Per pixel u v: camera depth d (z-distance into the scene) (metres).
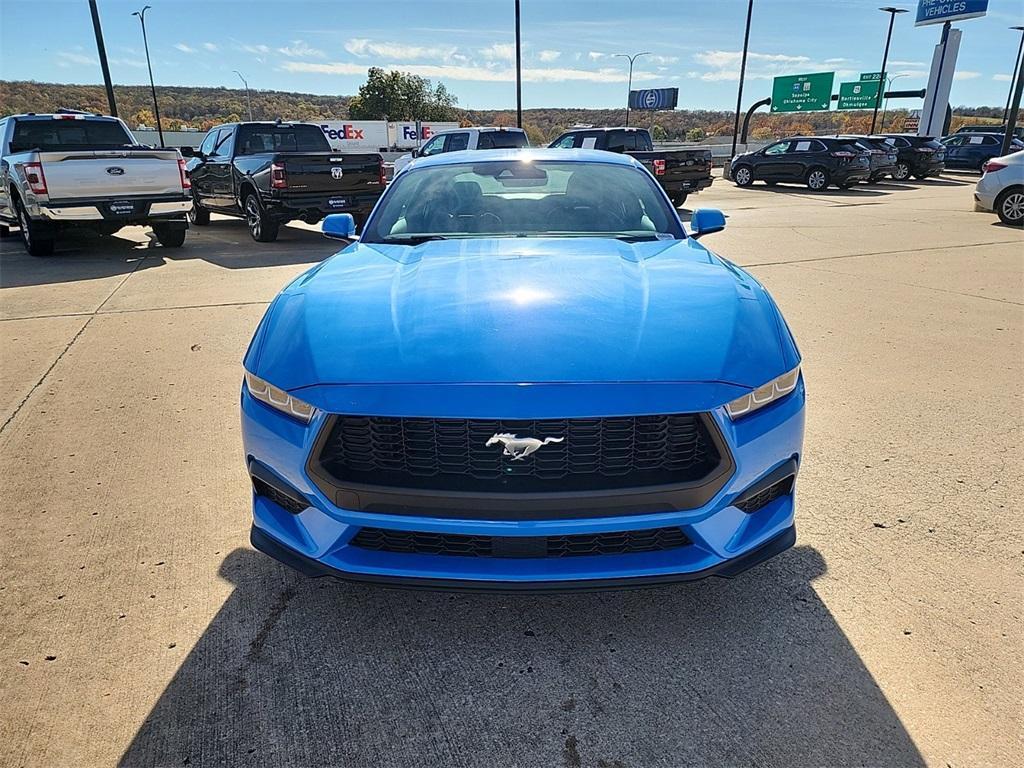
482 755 1.87
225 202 12.27
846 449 3.58
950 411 4.05
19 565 2.71
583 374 1.96
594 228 3.41
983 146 30.34
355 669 2.18
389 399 1.95
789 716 1.96
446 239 3.29
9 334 5.83
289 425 2.10
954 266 8.47
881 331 5.70
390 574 2.03
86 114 10.77
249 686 2.11
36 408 4.25
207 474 3.43
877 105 46.91
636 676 2.13
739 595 2.48
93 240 11.57
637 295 2.42
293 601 2.50
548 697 2.06
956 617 2.34
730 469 2.00
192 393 4.48
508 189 3.66
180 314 6.43
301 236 12.07
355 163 10.72
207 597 2.52
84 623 2.39
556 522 1.92
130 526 2.97
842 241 10.58
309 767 1.84
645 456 1.95
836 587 2.51
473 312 2.27
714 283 2.56
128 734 1.94
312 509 2.08
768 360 2.17
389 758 1.86
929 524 2.89
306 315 2.36
